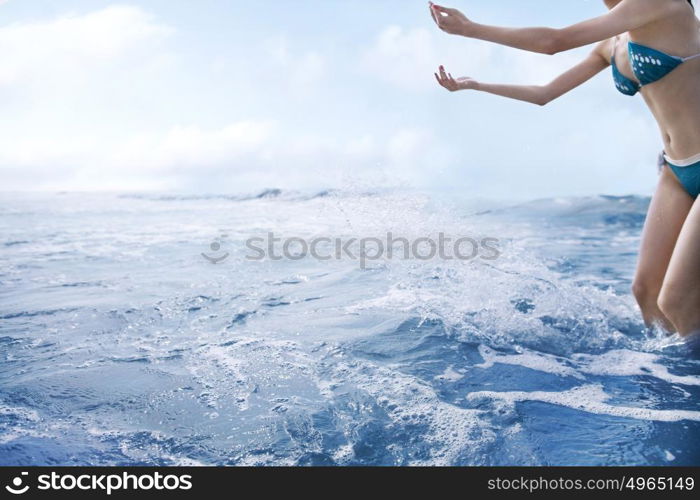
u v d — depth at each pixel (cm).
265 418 166
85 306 296
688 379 201
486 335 248
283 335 245
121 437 155
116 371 203
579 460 142
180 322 267
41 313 282
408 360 216
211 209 1010
